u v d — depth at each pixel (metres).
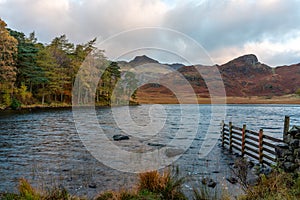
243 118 29.64
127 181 6.25
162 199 4.48
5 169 7.33
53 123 19.23
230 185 5.77
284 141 6.21
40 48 42.16
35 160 8.47
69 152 9.80
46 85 37.94
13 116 23.02
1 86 28.92
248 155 8.91
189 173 6.91
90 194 5.35
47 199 4.30
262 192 3.98
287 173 4.89
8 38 29.80
